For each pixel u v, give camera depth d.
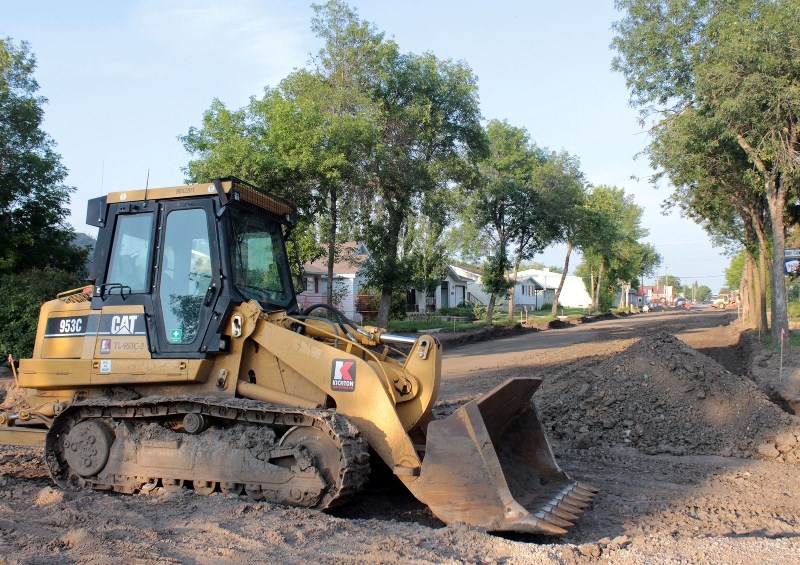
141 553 4.94
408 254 35.81
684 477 8.36
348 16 24.75
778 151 19.09
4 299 18.36
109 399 7.00
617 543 5.57
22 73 22.25
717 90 19.41
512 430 7.39
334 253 24.94
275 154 19.14
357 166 22.12
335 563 4.91
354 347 7.05
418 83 26.34
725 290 149.62
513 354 24.02
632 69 22.11
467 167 28.69
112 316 7.09
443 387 15.53
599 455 9.53
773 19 18.20
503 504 5.67
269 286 7.41
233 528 5.57
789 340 22.44
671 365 11.46
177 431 6.93
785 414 10.20
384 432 6.21
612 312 72.50
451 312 50.38
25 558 4.77
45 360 7.38
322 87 23.53
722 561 5.09
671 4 20.73
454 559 5.02
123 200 7.21
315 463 6.18
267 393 6.70
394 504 6.96
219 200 6.84
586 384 11.63
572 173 43.06
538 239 44.41
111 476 6.93
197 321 6.79
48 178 22.55
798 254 20.14
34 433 7.48
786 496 7.57
